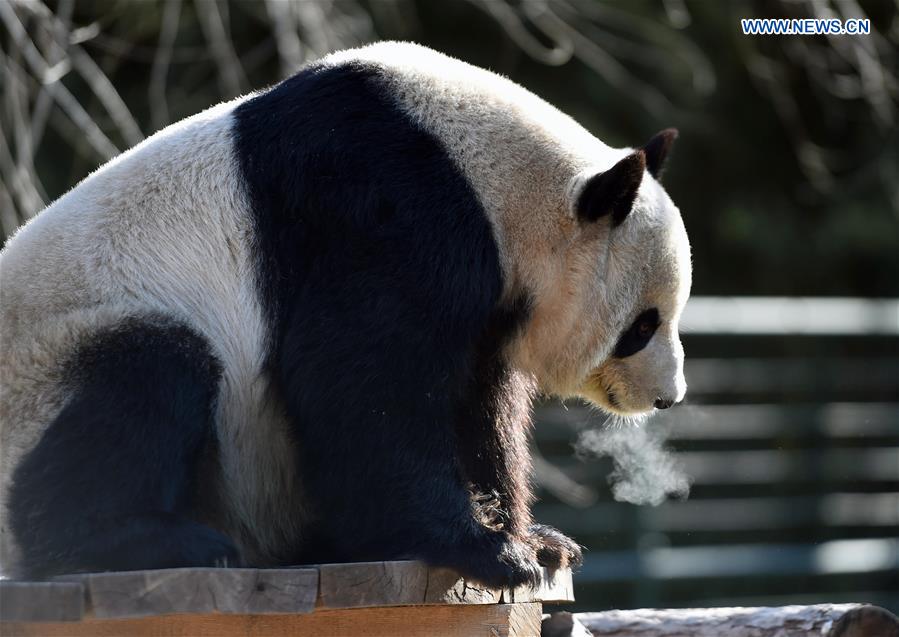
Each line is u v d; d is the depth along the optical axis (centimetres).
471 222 1191
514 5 3170
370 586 1042
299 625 1055
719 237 3662
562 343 1313
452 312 1162
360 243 1162
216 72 2973
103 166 1266
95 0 2620
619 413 1388
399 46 1306
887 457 3045
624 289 1300
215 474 1191
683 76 3331
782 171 3750
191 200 1205
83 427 1087
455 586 1116
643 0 3181
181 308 1170
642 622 1389
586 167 1284
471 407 1234
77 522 1075
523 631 1147
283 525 1270
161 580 970
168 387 1110
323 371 1142
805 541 3250
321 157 1193
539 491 2867
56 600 946
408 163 1191
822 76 3067
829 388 3069
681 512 2933
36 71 1928
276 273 1191
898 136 3381
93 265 1170
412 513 1133
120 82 2964
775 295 3791
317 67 1262
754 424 2914
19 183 1859
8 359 1151
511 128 1266
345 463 1144
